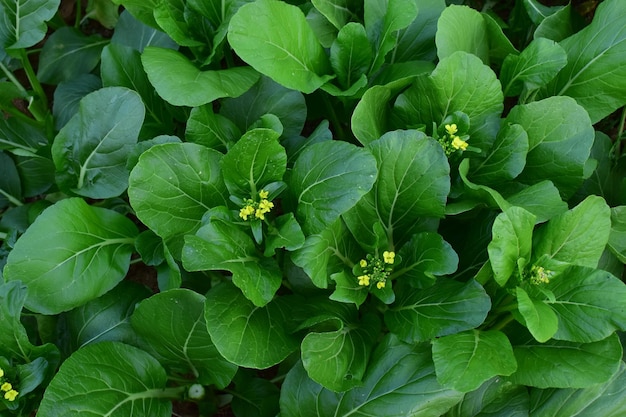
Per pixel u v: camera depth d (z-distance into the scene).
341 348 1.27
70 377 1.25
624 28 1.31
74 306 1.29
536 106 1.29
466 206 1.29
